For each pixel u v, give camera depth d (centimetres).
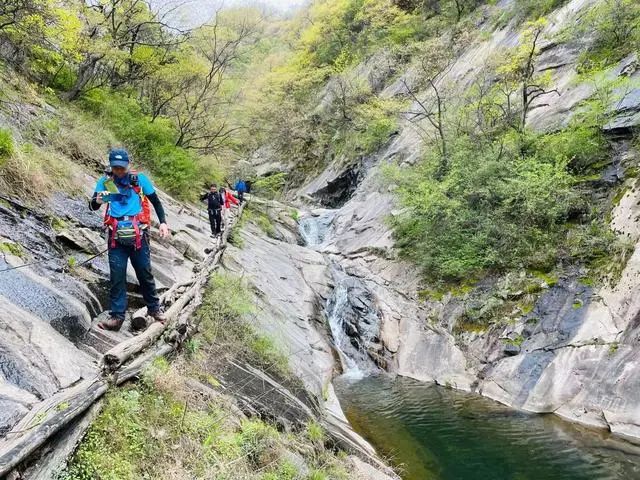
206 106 1922
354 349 1216
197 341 569
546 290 995
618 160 1070
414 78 2433
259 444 432
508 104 1425
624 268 879
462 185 1299
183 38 1761
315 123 3353
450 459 680
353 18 3612
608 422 725
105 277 629
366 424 807
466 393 948
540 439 722
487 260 1155
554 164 1164
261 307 945
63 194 765
